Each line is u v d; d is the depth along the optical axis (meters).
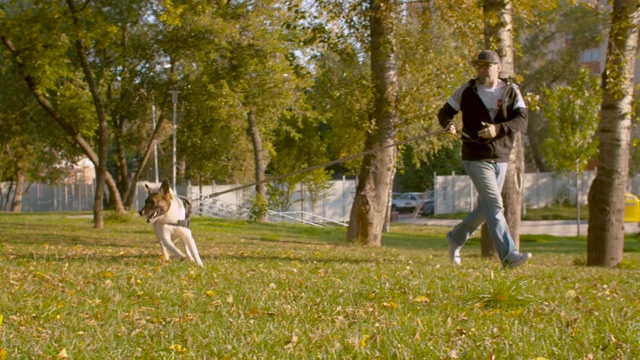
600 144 14.59
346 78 19.14
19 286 7.00
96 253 12.61
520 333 4.93
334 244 19.53
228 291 6.85
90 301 6.14
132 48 25.70
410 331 5.02
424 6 18.14
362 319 5.55
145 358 4.26
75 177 56.59
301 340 4.71
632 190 50.94
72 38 22.31
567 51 48.03
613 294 7.21
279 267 9.41
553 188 52.66
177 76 27.06
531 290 6.86
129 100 28.06
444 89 18.80
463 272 8.62
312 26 18.06
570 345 4.59
